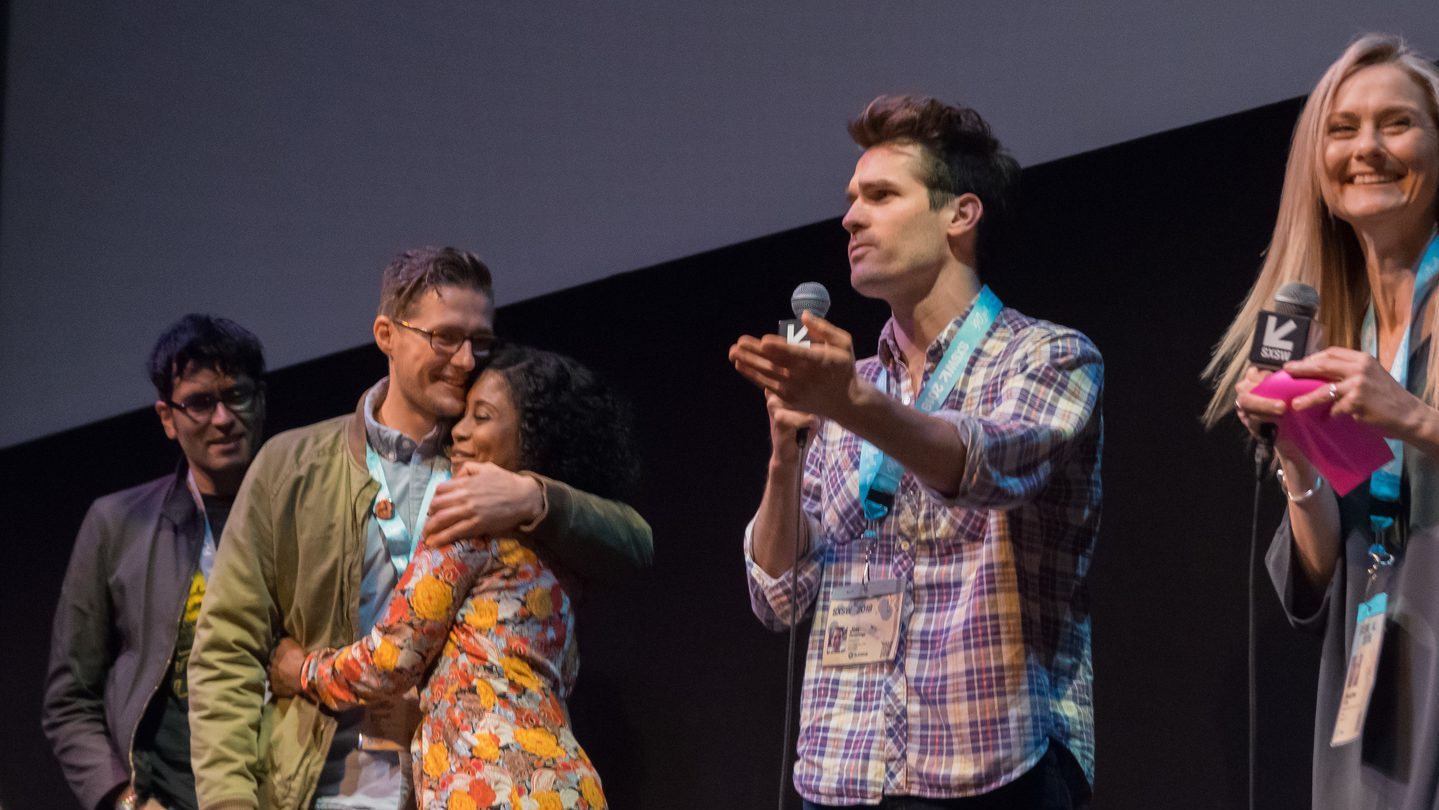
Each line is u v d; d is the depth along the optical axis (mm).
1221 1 4660
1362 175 3238
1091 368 3549
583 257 6137
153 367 5246
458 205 6492
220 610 4145
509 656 3857
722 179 5770
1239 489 4547
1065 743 3453
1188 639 4586
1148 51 4805
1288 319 3012
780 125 5613
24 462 7703
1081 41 4953
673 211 5898
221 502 5273
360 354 6609
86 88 7867
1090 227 4930
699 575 5711
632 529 4266
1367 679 3027
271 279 6977
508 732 3758
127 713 4922
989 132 3896
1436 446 2826
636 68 6066
